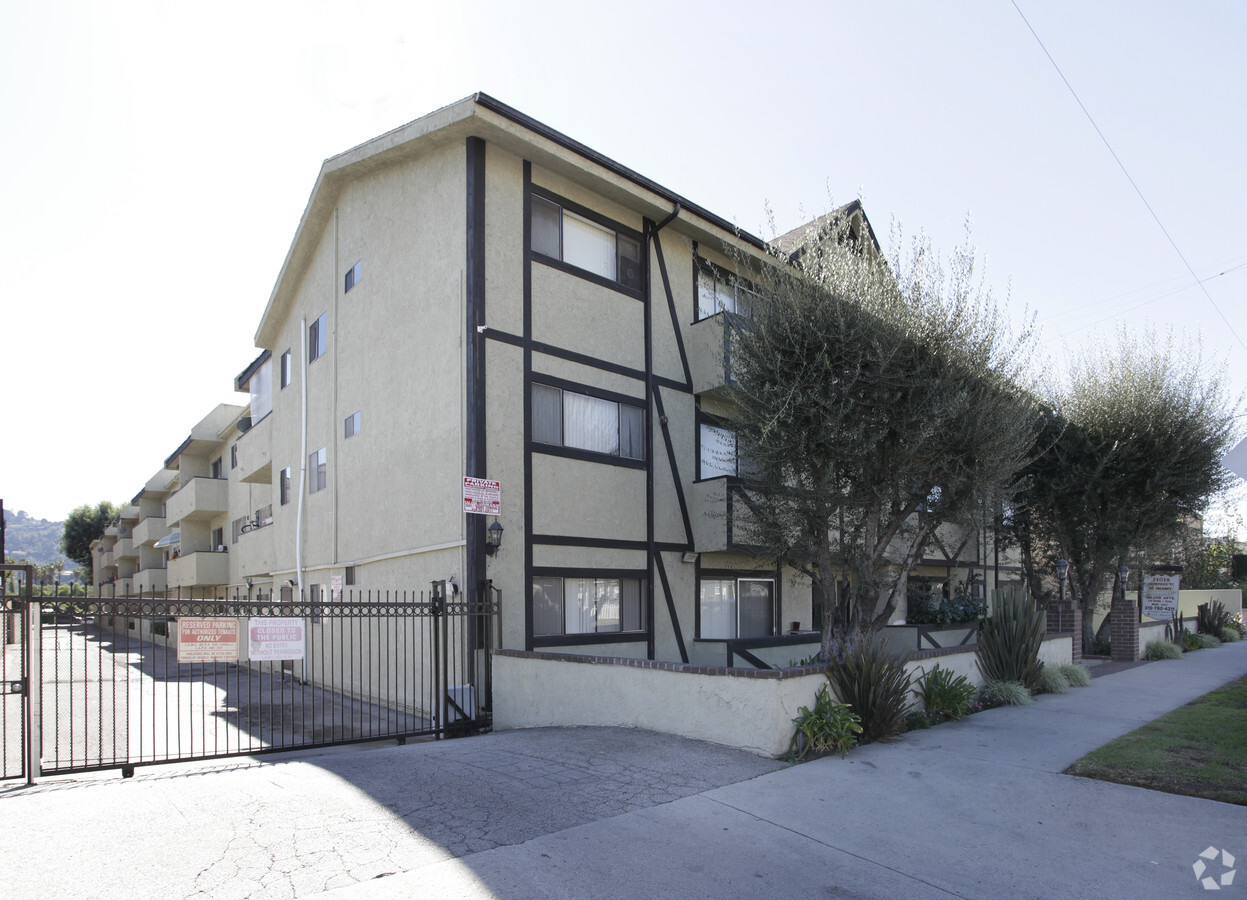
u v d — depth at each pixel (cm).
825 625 1043
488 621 1058
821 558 1051
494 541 1085
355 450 1459
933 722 948
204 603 798
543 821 571
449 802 611
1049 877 489
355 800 614
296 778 684
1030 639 1196
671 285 1430
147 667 2091
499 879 468
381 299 1395
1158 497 1644
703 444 1445
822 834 559
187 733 1053
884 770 722
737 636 1459
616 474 1279
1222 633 2394
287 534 1802
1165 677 1413
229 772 720
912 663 1002
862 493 1012
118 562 4656
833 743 783
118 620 4016
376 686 1338
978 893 467
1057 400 1745
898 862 512
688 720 837
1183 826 574
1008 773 713
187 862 483
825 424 950
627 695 904
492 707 1055
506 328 1165
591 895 452
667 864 500
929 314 1004
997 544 1970
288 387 1862
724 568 1436
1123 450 1636
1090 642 1867
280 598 1850
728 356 1122
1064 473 1702
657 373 1375
